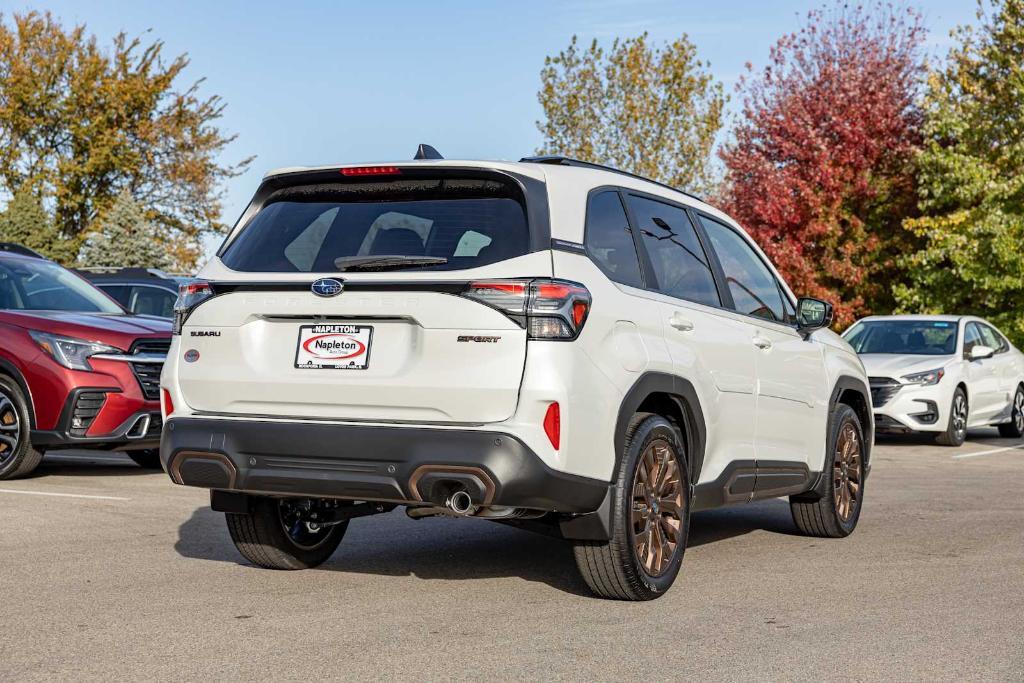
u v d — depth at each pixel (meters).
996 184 23.47
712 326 6.20
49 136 49.56
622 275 5.52
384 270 5.10
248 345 5.32
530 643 4.71
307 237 5.43
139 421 9.76
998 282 23.09
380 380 5.01
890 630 5.00
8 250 11.60
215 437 5.25
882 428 15.35
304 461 5.09
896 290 24.77
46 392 9.52
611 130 35.44
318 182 5.57
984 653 4.62
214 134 50.81
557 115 35.44
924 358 15.72
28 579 5.87
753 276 7.02
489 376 4.85
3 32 48.50
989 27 25.91
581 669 4.34
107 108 48.94
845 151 25.98
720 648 4.66
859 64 27.59
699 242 6.48
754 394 6.59
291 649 4.57
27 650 4.53
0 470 9.71
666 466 5.65
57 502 8.45
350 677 4.20
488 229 5.09
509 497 4.82
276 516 6.05
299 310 5.20
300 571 6.21
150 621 5.02
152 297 15.86
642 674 4.28
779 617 5.23
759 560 6.76
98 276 16.09
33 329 9.69
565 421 4.87
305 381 5.15
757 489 6.69
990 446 15.66
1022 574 6.33
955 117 24.80
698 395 5.93
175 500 8.70
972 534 7.78
